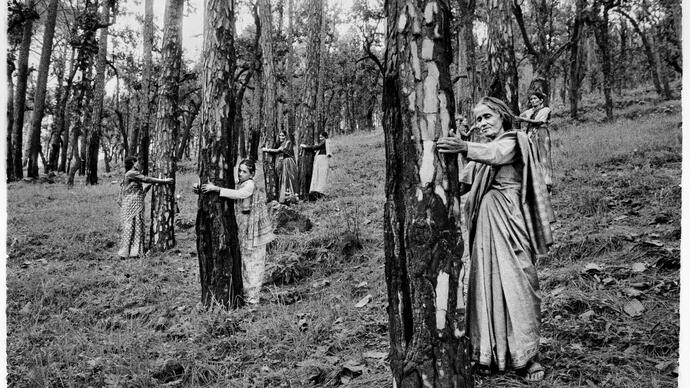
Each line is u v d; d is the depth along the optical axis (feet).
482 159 9.37
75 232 31.35
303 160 38.50
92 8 71.31
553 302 13.69
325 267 21.20
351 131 126.52
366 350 12.69
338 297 16.99
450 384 7.95
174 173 28.89
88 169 63.16
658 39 68.08
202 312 16.66
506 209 9.96
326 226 26.76
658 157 31.30
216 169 17.47
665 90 67.62
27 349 14.16
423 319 8.06
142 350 13.62
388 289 8.65
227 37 17.90
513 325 9.67
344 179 44.91
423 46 8.19
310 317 15.31
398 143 8.47
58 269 23.63
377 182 42.14
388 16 8.65
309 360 12.16
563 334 11.97
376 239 23.59
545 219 9.82
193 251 27.09
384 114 8.77
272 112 40.14
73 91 90.02
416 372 8.03
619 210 22.09
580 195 24.56
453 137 8.30
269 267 20.38
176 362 12.66
